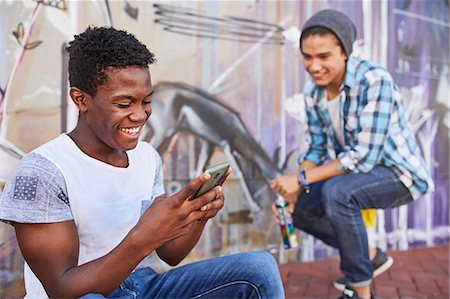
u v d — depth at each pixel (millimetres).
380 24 4441
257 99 3951
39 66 3145
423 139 4777
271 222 4055
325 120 3256
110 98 1631
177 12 3600
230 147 3857
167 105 3592
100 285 1537
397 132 3088
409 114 4664
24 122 3109
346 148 3051
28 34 3105
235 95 3861
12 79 3068
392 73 4535
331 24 2912
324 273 3902
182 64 3639
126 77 1628
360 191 2977
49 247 1569
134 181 1826
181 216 1532
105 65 1617
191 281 1804
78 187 1654
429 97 4801
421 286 3672
